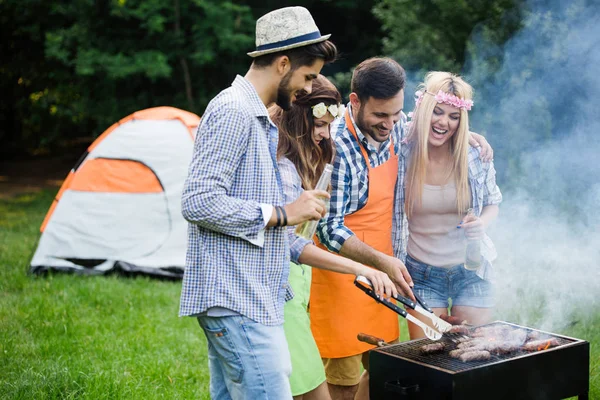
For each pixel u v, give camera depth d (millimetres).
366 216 2820
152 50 12492
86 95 13109
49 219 6477
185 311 2186
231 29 12523
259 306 2182
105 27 12695
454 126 2838
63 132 16156
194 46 12938
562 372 2414
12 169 15867
